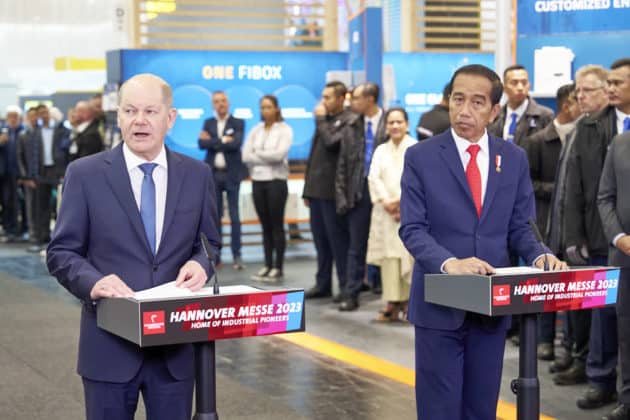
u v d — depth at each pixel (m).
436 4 14.02
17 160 13.23
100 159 2.82
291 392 5.28
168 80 11.21
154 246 2.81
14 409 4.97
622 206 4.34
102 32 18.69
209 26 12.05
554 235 5.57
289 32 13.00
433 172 3.24
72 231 2.77
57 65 18.86
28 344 6.64
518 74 6.22
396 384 5.43
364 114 7.59
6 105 18.97
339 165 7.62
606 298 2.93
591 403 4.86
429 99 13.07
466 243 3.20
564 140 5.96
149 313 2.35
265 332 2.50
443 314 3.17
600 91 5.24
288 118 11.66
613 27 6.77
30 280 9.80
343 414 4.83
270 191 9.23
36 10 18.19
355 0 14.16
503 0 7.00
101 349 2.73
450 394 3.21
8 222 13.90
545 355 5.91
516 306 2.75
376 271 8.59
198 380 2.66
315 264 10.70
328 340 6.64
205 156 10.77
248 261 10.97
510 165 3.26
